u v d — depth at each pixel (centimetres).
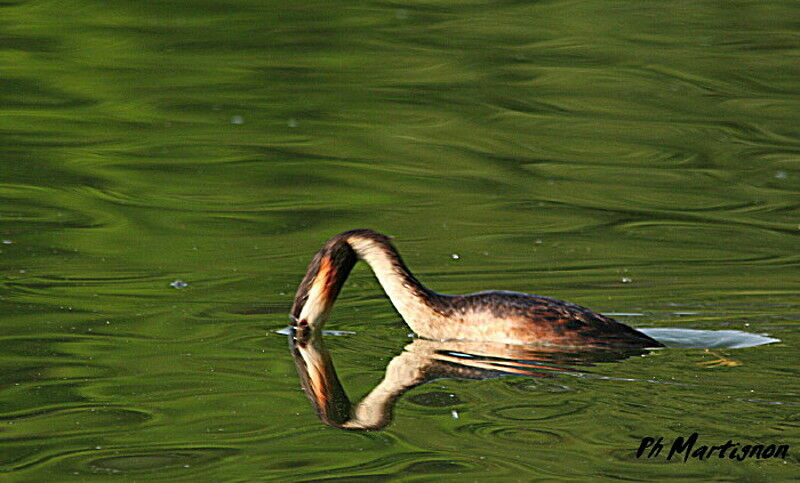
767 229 1489
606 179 1711
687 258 1360
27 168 1706
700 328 1088
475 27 2473
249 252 1394
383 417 890
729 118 1964
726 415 865
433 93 2089
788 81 2131
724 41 2347
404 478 790
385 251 1115
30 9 2492
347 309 1199
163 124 1925
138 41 2328
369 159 1784
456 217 1545
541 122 1952
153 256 1370
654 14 2566
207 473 798
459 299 1099
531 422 870
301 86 2120
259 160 1770
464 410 896
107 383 966
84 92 2056
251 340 1088
